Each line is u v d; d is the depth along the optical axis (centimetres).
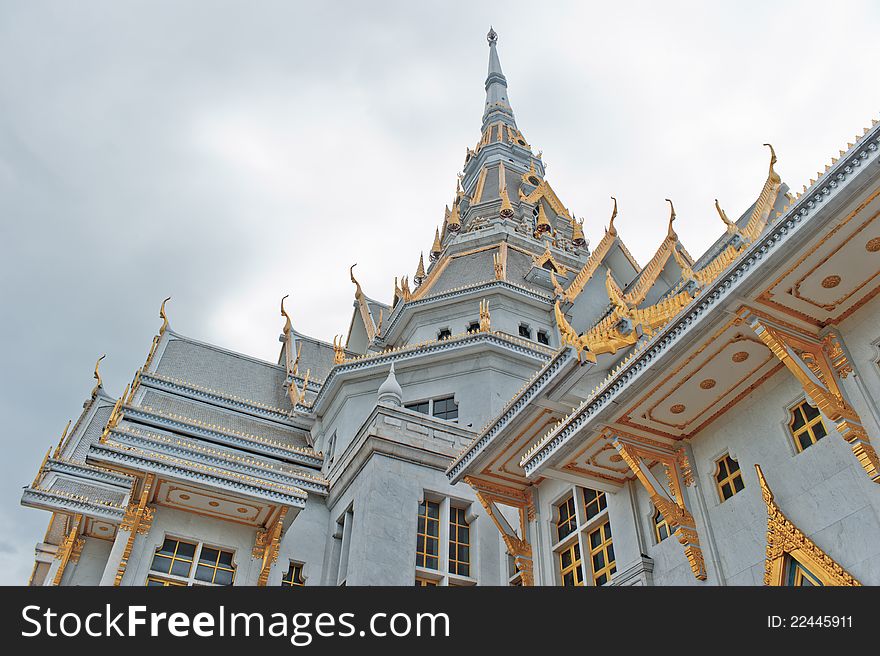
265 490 2302
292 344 4038
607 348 1841
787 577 1370
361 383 3212
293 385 3622
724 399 1617
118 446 2200
